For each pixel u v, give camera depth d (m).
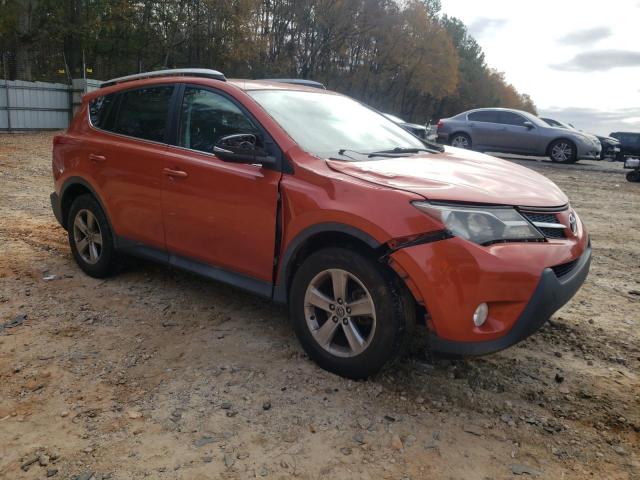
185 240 4.02
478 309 2.82
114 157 4.48
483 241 2.84
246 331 3.90
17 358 3.49
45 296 4.48
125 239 4.53
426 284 2.81
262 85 4.11
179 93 4.21
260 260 3.56
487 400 3.12
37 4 25.78
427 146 4.47
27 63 27.34
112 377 3.28
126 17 27.28
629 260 6.20
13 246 5.81
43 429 2.80
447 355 2.90
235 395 3.09
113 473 2.48
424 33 50.94
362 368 3.12
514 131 17.02
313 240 3.32
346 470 2.52
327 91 4.69
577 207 9.70
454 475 2.51
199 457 2.59
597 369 3.51
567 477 2.53
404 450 2.67
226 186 3.66
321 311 3.37
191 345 3.69
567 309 4.52
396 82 58.44
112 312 4.20
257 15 34.00
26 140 17.34
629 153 23.06
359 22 40.25
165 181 4.06
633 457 2.67
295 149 3.46
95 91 5.10
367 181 3.11
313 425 2.83
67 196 5.12
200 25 29.14
